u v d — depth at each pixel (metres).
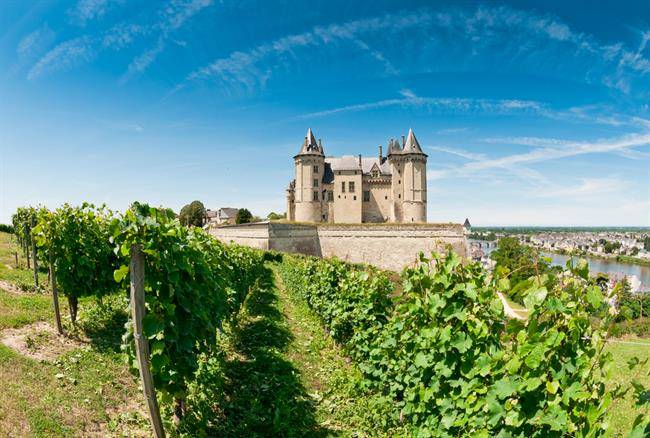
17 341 9.87
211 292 8.76
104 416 7.18
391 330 8.71
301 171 77.50
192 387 8.52
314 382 10.59
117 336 11.63
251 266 23.56
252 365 11.02
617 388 4.22
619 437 7.56
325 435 7.79
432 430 6.50
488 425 5.10
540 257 4.92
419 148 77.00
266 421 7.92
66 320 12.32
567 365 4.45
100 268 12.75
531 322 4.48
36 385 7.66
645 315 26.52
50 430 6.38
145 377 5.88
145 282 6.30
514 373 4.73
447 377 6.20
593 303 4.35
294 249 58.72
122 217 5.89
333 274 15.76
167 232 6.22
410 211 75.69
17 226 24.95
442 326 6.20
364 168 83.44
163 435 6.12
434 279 6.22
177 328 6.65
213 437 7.25
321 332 16.17
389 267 59.28
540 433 4.64
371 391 9.60
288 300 24.47
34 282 16.50
